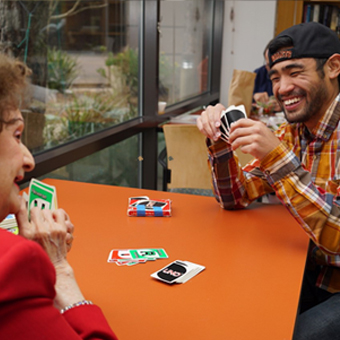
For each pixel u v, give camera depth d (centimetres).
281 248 123
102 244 122
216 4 482
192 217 145
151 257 114
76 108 256
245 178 156
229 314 90
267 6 477
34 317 55
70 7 239
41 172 209
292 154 128
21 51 202
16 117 65
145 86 340
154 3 322
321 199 126
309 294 147
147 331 84
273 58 143
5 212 67
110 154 301
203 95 485
